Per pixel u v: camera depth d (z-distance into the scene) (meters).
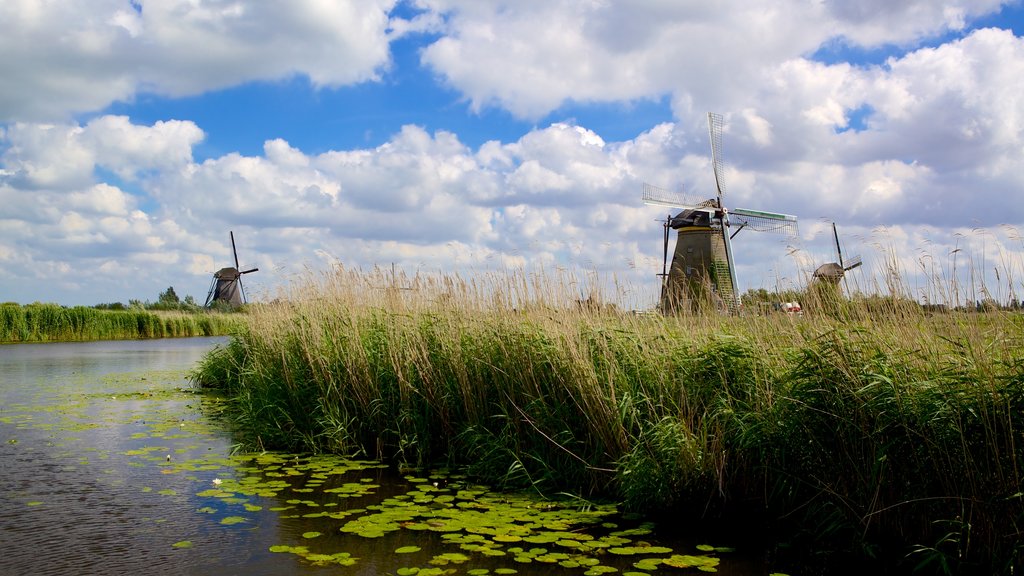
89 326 39.97
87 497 6.45
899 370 5.23
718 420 6.05
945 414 4.74
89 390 15.03
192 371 16.50
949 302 5.43
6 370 19.73
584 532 5.51
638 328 7.36
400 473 7.55
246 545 5.10
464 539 5.27
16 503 6.22
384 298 9.62
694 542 5.32
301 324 9.64
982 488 4.57
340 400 8.87
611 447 6.47
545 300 7.71
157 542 5.16
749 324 7.05
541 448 6.99
